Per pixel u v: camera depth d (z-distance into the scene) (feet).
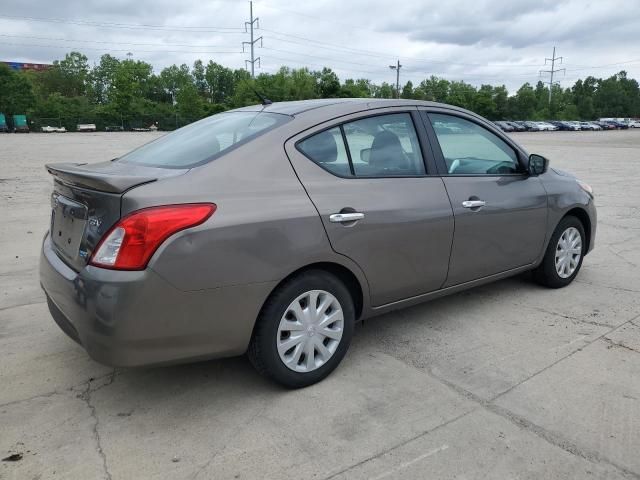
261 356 9.92
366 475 8.07
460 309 14.74
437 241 12.16
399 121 12.20
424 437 8.97
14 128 203.21
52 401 10.12
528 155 14.92
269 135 10.30
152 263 8.46
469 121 13.69
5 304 15.06
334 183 10.63
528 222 14.46
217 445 8.80
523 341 12.65
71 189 9.71
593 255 20.40
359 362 11.66
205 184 9.25
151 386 10.69
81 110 266.36
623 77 448.65
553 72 377.71
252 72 274.16
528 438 8.93
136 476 8.05
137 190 8.66
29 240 22.66
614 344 12.42
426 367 11.42
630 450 8.61
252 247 9.29
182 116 253.85
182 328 8.90
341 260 10.48
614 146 101.91
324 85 266.98
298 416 9.62
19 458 8.45
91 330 8.62
